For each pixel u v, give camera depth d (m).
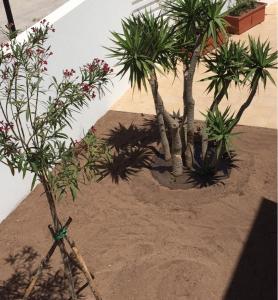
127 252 7.06
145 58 7.02
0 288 6.69
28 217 7.86
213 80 7.64
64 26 8.59
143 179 8.37
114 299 6.39
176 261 6.84
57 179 4.89
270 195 7.84
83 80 5.30
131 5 10.62
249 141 9.10
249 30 13.42
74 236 7.40
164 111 7.70
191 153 8.28
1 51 5.66
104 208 7.87
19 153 4.76
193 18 7.11
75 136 9.34
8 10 9.30
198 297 6.33
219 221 7.45
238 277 6.57
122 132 9.66
